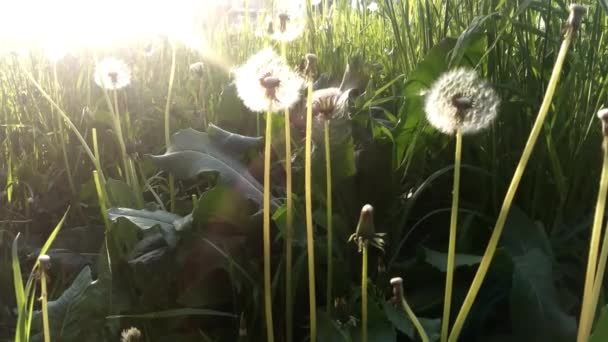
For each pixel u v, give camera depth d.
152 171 0.70
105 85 0.60
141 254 0.47
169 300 0.46
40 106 0.87
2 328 0.55
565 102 0.53
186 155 0.49
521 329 0.42
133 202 0.57
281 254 0.47
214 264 0.46
